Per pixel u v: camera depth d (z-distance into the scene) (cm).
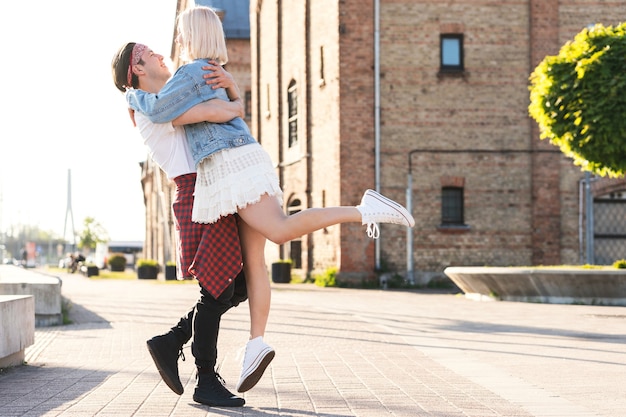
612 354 839
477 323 1212
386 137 2498
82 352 879
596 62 1644
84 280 3944
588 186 2456
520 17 2533
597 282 1566
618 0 2558
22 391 593
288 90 2927
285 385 612
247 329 1128
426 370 706
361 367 726
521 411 508
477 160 2503
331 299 1838
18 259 12450
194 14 502
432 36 2516
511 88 2520
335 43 2509
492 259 2498
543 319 1276
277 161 3002
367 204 469
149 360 791
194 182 502
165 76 536
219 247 488
